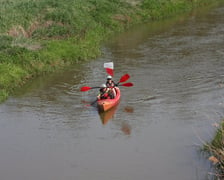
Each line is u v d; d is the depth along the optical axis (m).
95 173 10.77
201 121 13.42
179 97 15.52
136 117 14.04
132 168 10.91
